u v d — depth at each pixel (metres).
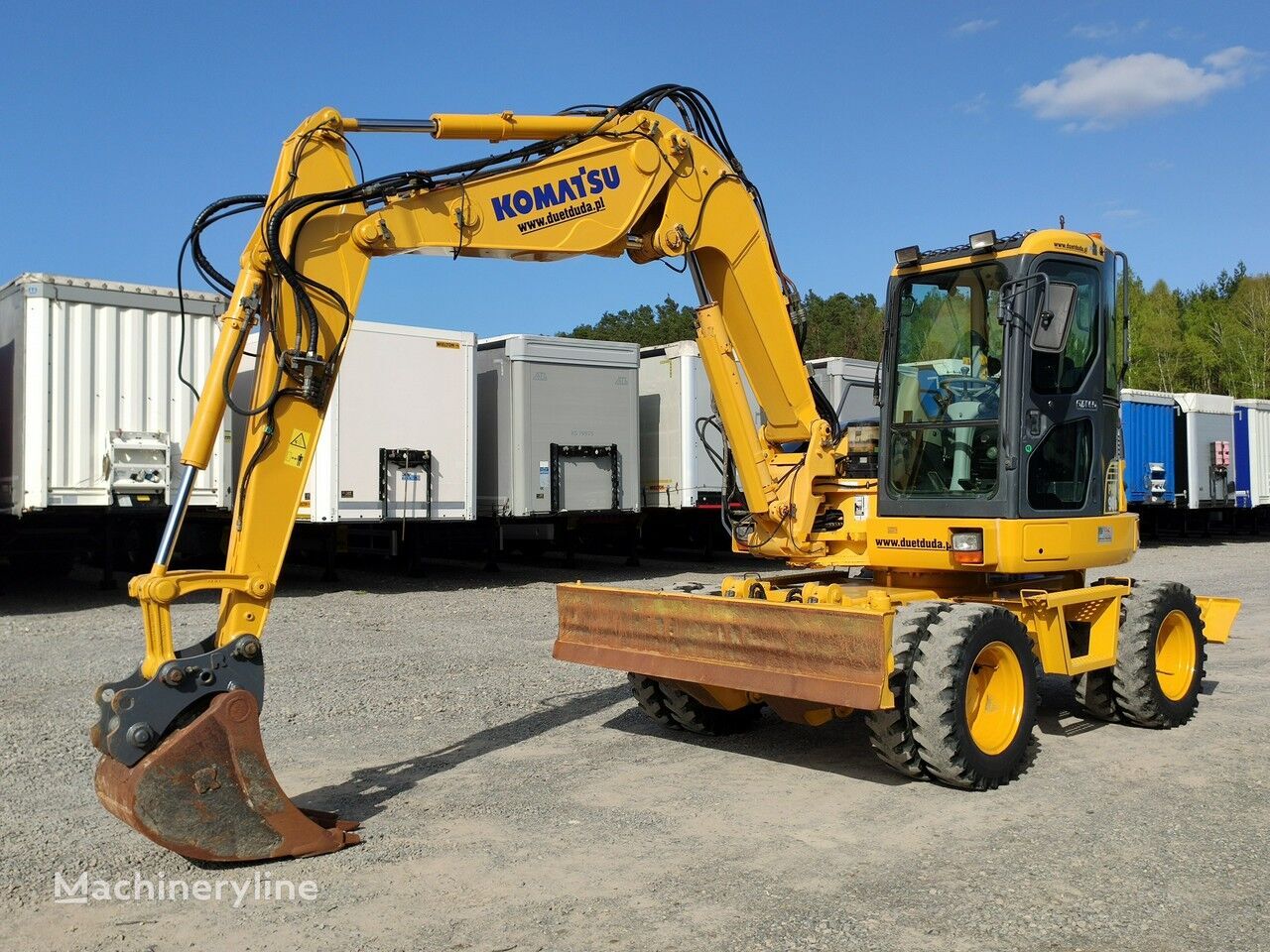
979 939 3.86
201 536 14.93
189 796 4.40
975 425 6.49
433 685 8.46
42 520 13.99
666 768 6.19
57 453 11.80
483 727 7.18
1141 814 5.31
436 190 5.48
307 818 4.73
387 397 14.21
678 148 6.34
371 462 14.06
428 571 17.33
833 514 7.07
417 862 4.64
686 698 6.75
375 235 5.22
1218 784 5.84
